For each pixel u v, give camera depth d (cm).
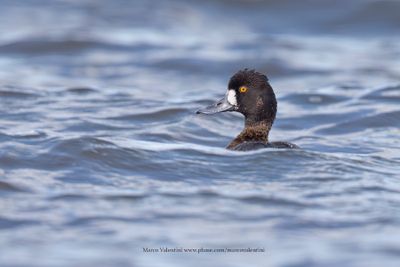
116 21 2762
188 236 939
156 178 1140
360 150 1372
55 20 2738
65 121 1523
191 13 2883
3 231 951
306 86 2088
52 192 1070
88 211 1005
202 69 2286
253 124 1325
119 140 1288
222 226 967
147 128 1493
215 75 2250
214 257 891
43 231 951
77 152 1205
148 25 2738
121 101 1730
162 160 1200
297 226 968
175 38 2598
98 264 870
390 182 1131
